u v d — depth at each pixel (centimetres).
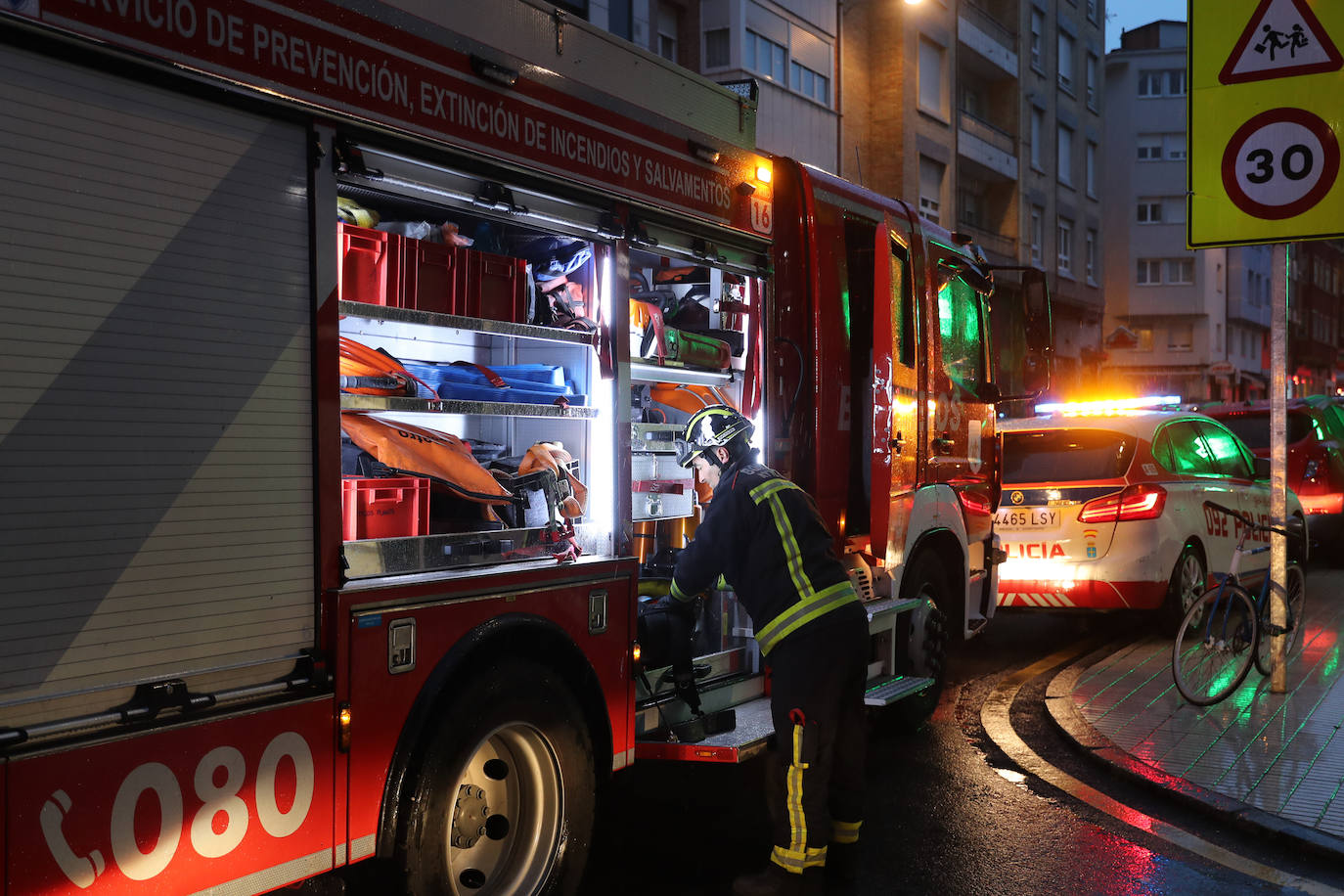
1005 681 779
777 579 412
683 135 453
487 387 363
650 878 420
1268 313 5684
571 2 1372
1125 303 4916
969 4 2834
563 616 371
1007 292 3091
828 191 560
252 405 273
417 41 324
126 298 247
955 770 562
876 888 412
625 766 402
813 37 2250
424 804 313
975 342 722
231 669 267
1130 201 4888
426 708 314
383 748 304
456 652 325
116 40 245
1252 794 502
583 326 396
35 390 230
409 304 329
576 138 389
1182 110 4816
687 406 522
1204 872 431
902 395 595
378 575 309
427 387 337
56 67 236
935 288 654
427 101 327
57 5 235
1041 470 892
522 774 366
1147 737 599
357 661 296
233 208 270
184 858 254
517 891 358
